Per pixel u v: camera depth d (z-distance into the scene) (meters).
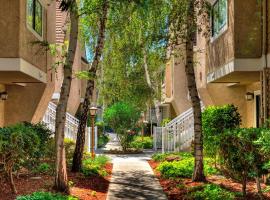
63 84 11.62
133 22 19.44
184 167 15.97
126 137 27.69
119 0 11.44
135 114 28.02
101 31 16.62
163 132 25.56
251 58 15.20
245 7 15.18
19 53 14.67
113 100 36.84
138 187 13.98
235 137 10.67
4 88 20.36
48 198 9.84
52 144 16.12
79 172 15.41
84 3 12.23
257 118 19.33
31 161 13.26
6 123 20.58
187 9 13.77
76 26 11.66
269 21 14.66
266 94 14.73
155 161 21.03
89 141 26.50
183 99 28.91
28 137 11.84
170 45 15.14
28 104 20.62
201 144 14.00
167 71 33.00
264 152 9.64
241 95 21.20
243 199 11.01
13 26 14.66
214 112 16.06
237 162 10.80
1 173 10.95
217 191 11.65
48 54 20.05
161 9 15.09
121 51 23.34
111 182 14.96
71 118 25.52
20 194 10.72
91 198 11.74
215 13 15.06
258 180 10.47
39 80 18.14
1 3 14.64
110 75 33.50
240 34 15.18
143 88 34.41
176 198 12.20
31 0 16.81
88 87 16.12
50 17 20.44
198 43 22.27
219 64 17.41
